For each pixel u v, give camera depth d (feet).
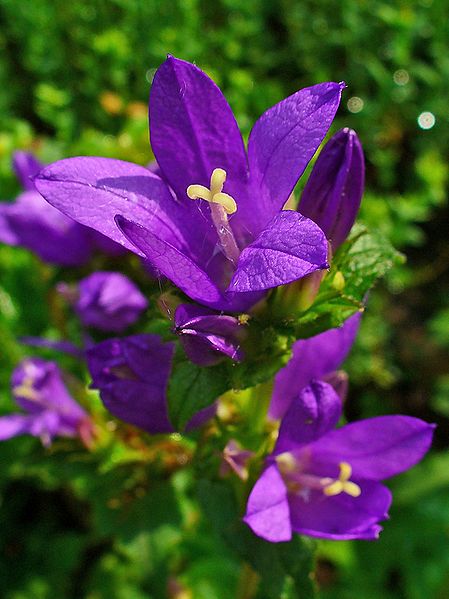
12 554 0.58
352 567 0.57
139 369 0.28
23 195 0.44
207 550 0.53
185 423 0.24
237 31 0.79
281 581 0.30
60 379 0.39
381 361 0.68
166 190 0.23
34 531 0.59
